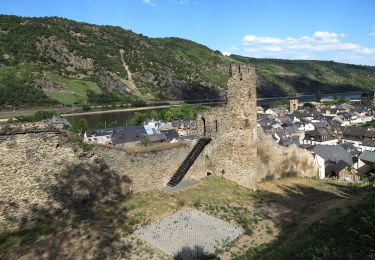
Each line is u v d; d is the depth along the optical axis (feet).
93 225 48.88
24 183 48.21
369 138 262.67
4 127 46.68
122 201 58.59
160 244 44.93
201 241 46.57
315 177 118.73
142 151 64.39
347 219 43.57
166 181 69.26
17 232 45.98
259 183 90.43
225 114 77.05
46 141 50.52
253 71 77.25
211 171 79.61
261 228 53.06
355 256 29.53
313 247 35.37
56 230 46.85
